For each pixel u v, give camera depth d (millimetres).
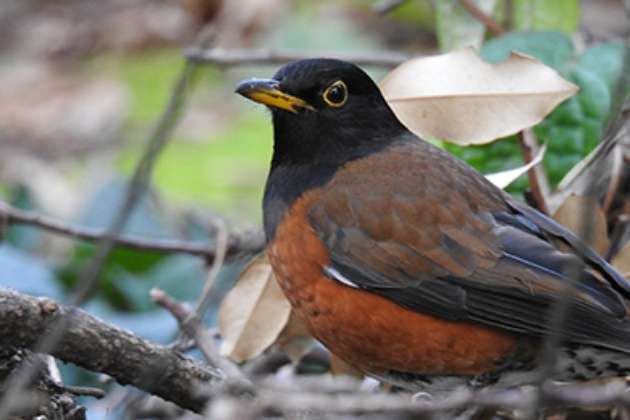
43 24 22344
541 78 10234
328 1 20766
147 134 18328
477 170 10703
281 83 10062
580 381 9477
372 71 17422
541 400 7242
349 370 10539
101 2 22484
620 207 11016
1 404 8602
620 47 11273
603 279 9172
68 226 12062
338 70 10039
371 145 10086
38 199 15438
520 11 12297
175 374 8727
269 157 18062
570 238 9531
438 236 9477
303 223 9734
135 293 12734
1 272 11977
